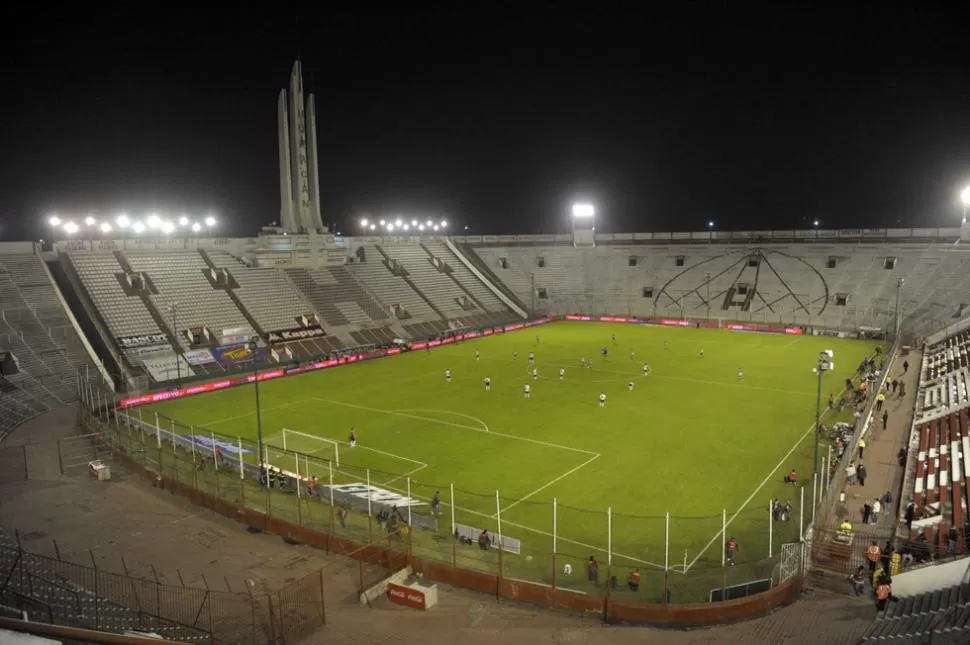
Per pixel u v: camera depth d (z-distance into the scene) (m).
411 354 79.75
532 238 128.38
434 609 23.12
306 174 95.19
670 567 26.50
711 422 47.56
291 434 46.56
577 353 77.38
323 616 21.70
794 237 112.00
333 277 95.75
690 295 105.81
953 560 22.72
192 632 19.84
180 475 36.81
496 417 49.88
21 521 31.14
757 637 21.05
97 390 57.56
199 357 70.06
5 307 63.88
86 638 5.79
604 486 35.69
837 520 30.33
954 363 57.09
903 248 97.50
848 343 81.44
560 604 23.45
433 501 31.83
